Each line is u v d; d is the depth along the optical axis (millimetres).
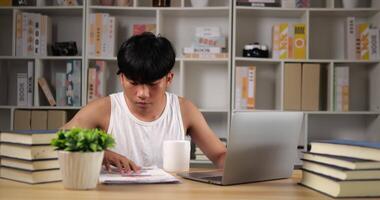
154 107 1803
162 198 1050
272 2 3377
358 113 3363
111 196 1061
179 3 3623
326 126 3674
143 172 1389
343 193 1087
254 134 1271
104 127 1839
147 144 1831
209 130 1879
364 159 1127
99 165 1153
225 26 3656
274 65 3646
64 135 1142
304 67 3346
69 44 3471
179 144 1547
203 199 1052
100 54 3373
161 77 1479
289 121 1380
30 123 3379
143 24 3486
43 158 1214
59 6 3395
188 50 3369
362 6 3596
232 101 3324
